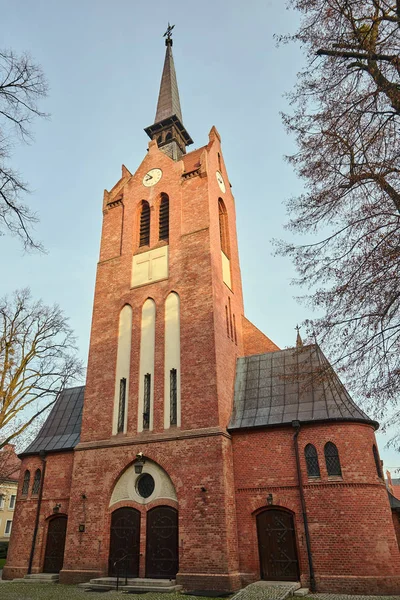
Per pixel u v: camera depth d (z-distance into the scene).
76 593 18.91
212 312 24.98
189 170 31.64
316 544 19.56
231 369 26.47
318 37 12.52
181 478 21.62
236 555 20.31
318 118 12.77
